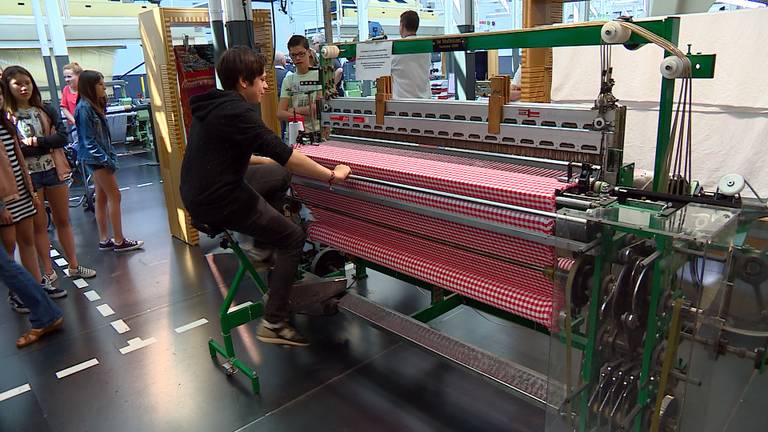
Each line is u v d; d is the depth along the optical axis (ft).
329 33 9.82
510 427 7.70
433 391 8.60
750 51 10.39
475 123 7.63
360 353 9.76
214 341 9.71
